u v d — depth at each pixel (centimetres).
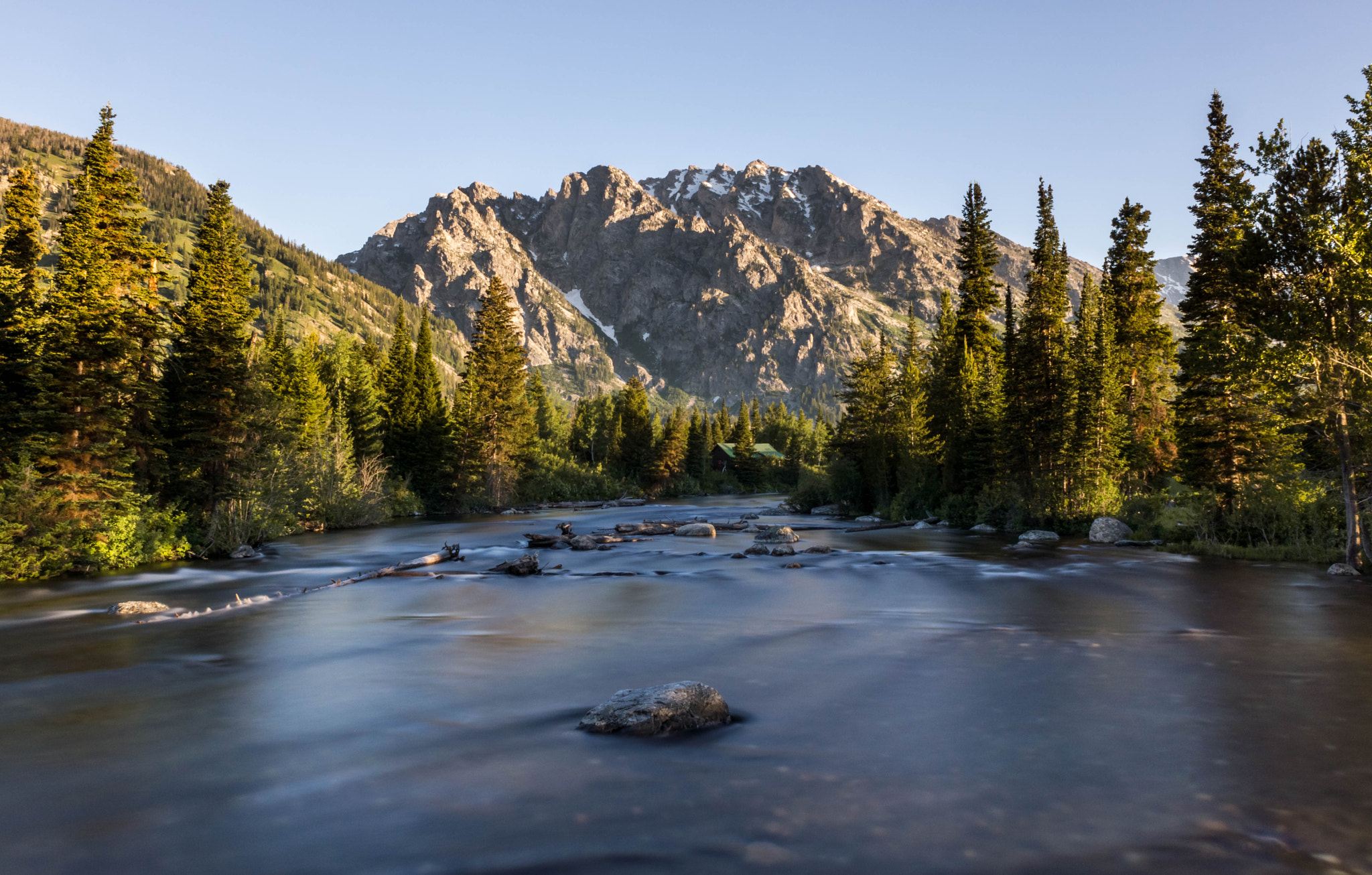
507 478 7594
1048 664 1196
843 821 611
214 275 3625
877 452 5897
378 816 633
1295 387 2341
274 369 3894
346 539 4062
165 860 562
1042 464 4200
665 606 1838
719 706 901
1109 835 581
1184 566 2600
